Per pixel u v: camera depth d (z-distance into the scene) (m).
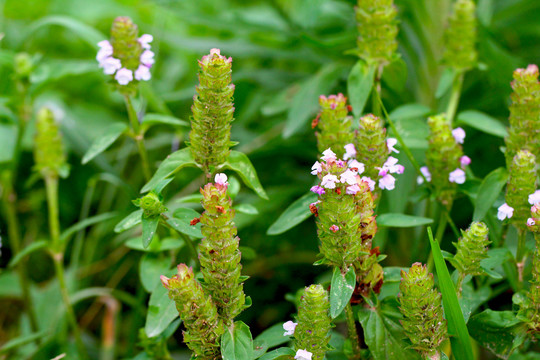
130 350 0.57
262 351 0.48
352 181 0.47
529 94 0.51
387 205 0.59
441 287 0.48
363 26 0.54
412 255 0.58
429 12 0.62
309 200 0.52
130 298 0.60
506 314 0.49
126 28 0.51
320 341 0.47
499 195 0.54
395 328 0.49
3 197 0.59
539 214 0.48
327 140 0.51
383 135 0.50
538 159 0.52
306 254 0.64
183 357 0.60
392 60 0.54
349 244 0.47
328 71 0.62
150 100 0.60
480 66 0.57
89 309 0.63
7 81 0.64
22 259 0.59
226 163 0.50
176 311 0.50
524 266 0.53
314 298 0.47
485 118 0.56
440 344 0.48
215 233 0.47
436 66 0.62
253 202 0.63
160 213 0.49
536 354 0.51
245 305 0.48
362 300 0.50
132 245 0.53
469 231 0.49
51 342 0.58
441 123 0.52
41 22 0.62
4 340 0.62
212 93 0.49
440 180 0.53
